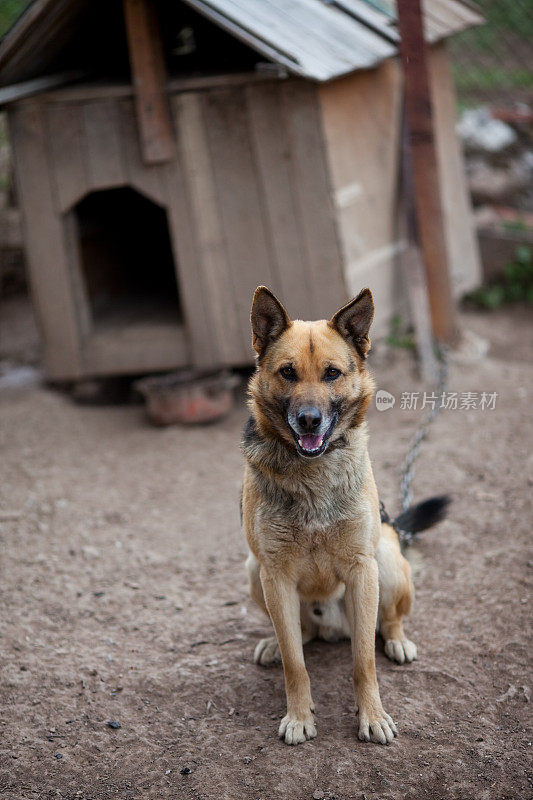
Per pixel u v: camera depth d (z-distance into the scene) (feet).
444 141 24.94
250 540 10.71
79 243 24.00
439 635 12.34
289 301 21.33
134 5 19.24
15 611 13.20
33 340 27.17
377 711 10.23
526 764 9.67
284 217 20.70
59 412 22.29
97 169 20.99
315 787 9.43
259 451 10.47
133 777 9.80
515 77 40.27
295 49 18.83
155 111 20.13
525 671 11.34
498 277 29.43
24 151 21.06
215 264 21.40
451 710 10.67
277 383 10.26
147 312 24.26
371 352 22.72
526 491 16.31
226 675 11.76
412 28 20.30
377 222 22.35
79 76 22.67
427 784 9.41
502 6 40.55
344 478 10.22
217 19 18.42
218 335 21.95
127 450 20.15
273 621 10.43
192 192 20.92
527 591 13.10
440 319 22.89
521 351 24.64
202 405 21.09
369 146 21.89
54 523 16.39
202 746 10.29
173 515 16.98
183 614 13.43
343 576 10.54
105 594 13.99
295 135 20.02
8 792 9.52
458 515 15.83
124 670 11.88
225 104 20.21
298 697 10.31
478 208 32.73
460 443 18.88
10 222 29.84
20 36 18.81
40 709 10.94
